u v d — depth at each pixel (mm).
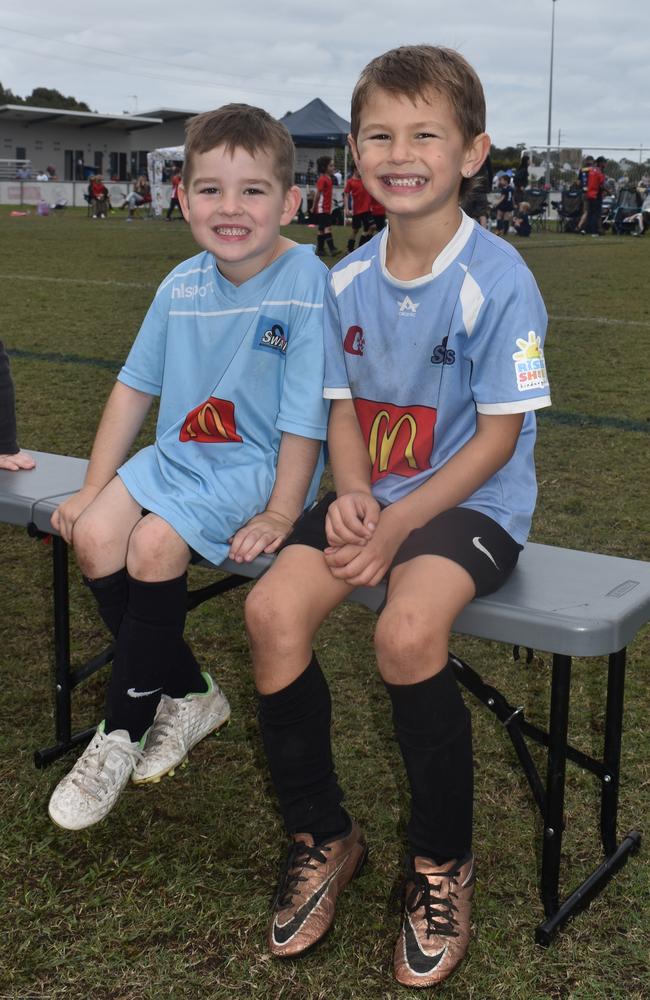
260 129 1958
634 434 5035
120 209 36969
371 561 1670
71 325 8289
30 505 2107
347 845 1768
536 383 1781
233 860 1906
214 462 2039
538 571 1811
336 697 2496
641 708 2436
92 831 1988
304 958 1663
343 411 2010
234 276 2064
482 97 1838
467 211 4059
